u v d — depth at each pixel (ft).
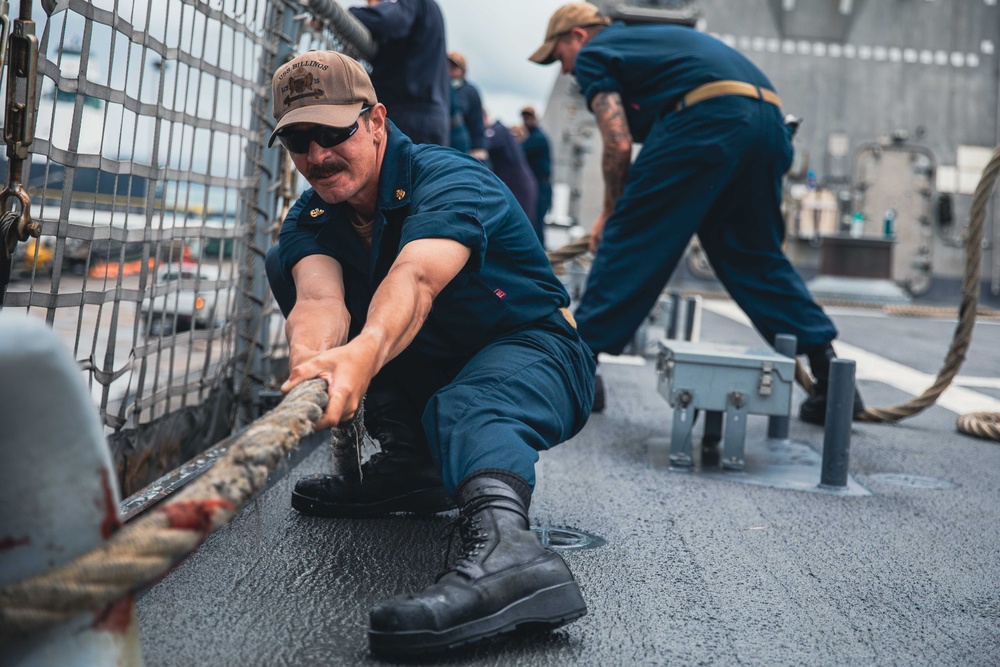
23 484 2.82
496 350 6.44
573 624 5.65
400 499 7.64
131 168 7.45
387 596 5.97
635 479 9.82
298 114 5.78
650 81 12.99
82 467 2.91
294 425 3.55
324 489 7.63
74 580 2.80
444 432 5.92
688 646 5.44
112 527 3.02
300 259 6.43
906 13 71.36
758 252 13.60
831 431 9.91
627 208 12.91
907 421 15.01
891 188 71.20
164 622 5.36
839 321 38.75
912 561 7.47
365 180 6.05
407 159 6.18
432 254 5.33
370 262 6.38
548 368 6.40
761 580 6.76
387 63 15.87
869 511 9.06
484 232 5.64
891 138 71.05
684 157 12.46
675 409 10.49
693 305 20.57
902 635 5.82
